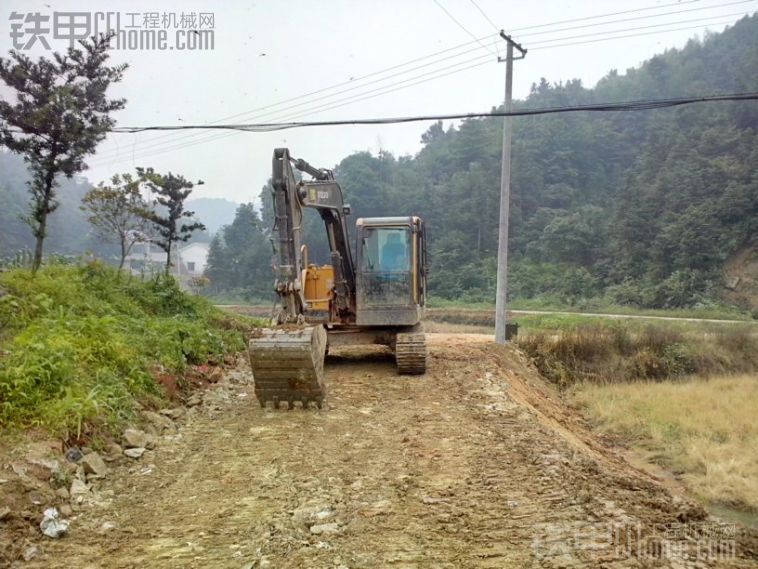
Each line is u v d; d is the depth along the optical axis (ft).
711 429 45.96
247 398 32.86
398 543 15.92
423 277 42.47
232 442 24.90
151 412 26.61
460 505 18.56
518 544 15.85
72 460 20.02
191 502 18.75
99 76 40.78
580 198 212.43
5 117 37.68
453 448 24.56
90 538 16.16
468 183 214.07
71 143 38.83
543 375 64.85
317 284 41.14
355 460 22.89
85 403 22.09
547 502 18.80
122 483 20.13
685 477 36.99
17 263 43.42
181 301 48.19
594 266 173.27
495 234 198.90
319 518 17.48
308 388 29.22
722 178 159.22
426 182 241.96
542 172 217.97
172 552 15.42
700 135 183.32
